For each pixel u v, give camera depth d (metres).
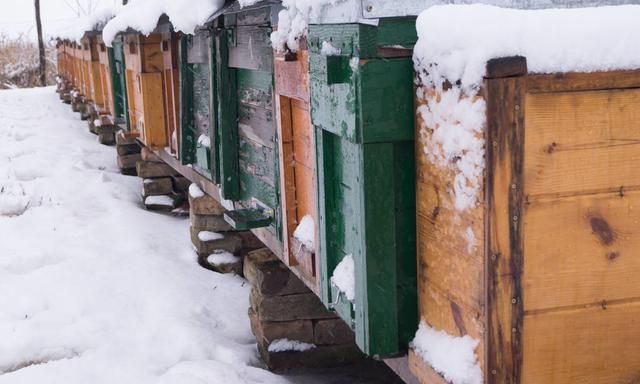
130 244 6.29
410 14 1.96
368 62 1.99
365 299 2.12
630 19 1.69
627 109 1.71
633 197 1.75
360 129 2.03
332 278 2.45
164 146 5.99
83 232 6.66
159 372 4.08
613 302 1.80
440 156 1.88
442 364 1.92
